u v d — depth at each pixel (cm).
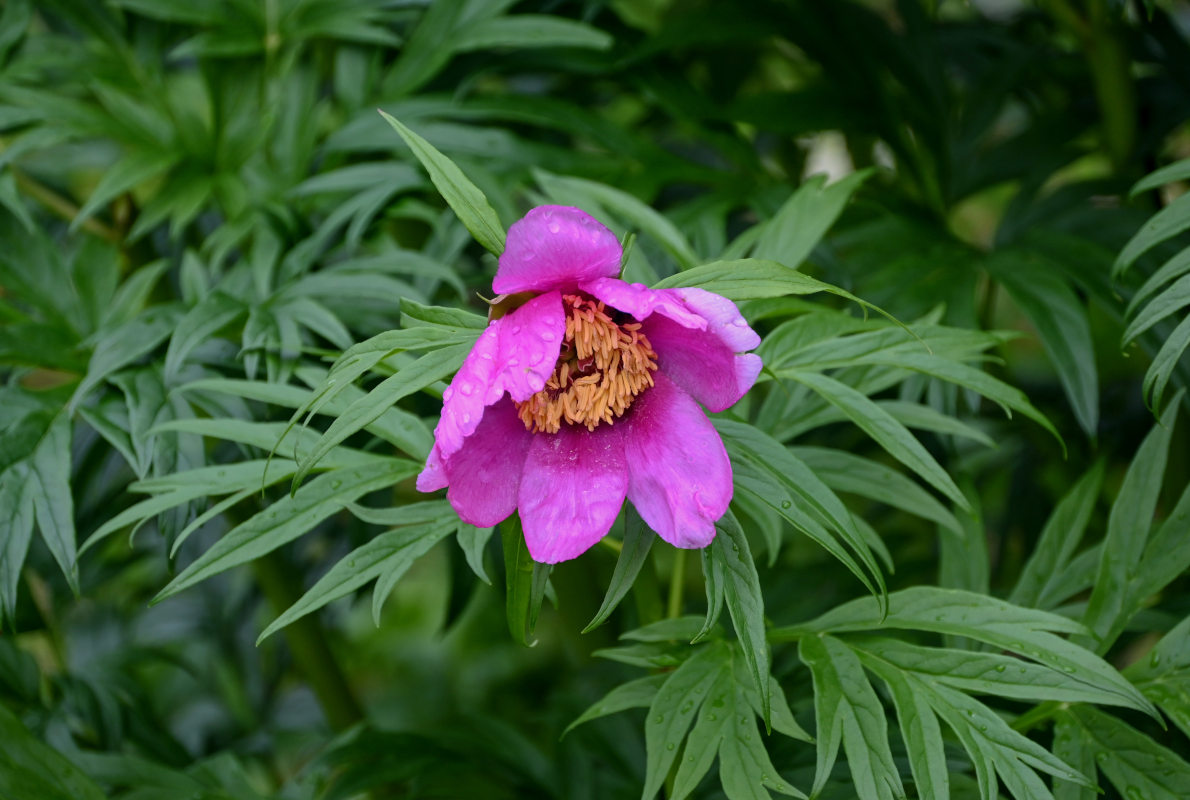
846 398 98
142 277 115
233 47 120
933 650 98
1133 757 99
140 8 119
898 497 104
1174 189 145
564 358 93
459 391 90
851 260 115
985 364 124
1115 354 148
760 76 160
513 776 116
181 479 100
